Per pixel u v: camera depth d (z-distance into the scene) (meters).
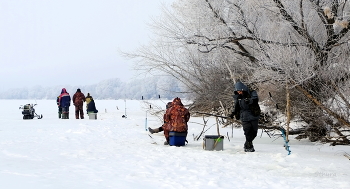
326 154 9.40
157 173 6.55
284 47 11.38
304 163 7.98
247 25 12.99
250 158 8.62
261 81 11.93
